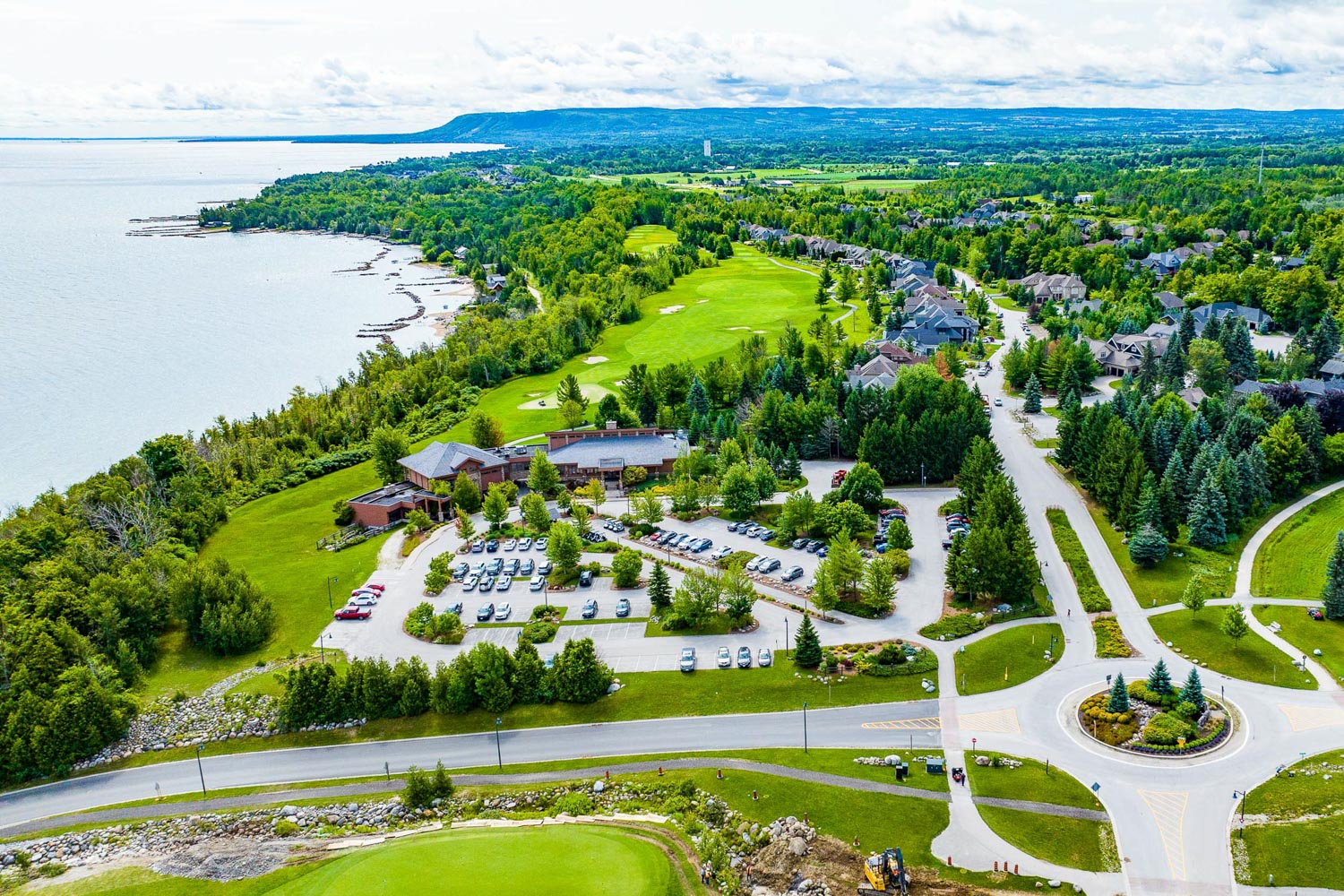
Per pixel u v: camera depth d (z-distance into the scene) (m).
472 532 157.38
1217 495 143.50
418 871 86.19
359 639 130.50
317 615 138.62
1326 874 81.88
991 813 91.12
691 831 91.50
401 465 187.62
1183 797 92.12
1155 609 127.31
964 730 104.25
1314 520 151.50
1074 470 171.50
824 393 198.62
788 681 114.69
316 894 83.94
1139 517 142.75
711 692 113.50
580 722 110.00
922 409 187.38
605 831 91.75
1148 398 193.25
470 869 86.12
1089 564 140.25
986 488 148.50
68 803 102.81
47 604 129.00
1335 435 170.50
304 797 100.88
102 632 128.88
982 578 129.12
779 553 149.25
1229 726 102.00
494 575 147.75
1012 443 191.88
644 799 97.06
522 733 108.94
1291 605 125.75
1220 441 158.00
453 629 129.25
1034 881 83.06
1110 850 86.00
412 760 105.88
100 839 96.31
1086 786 94.25
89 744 110.50
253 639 131.50
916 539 151.25
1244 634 115.50
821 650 119.31
